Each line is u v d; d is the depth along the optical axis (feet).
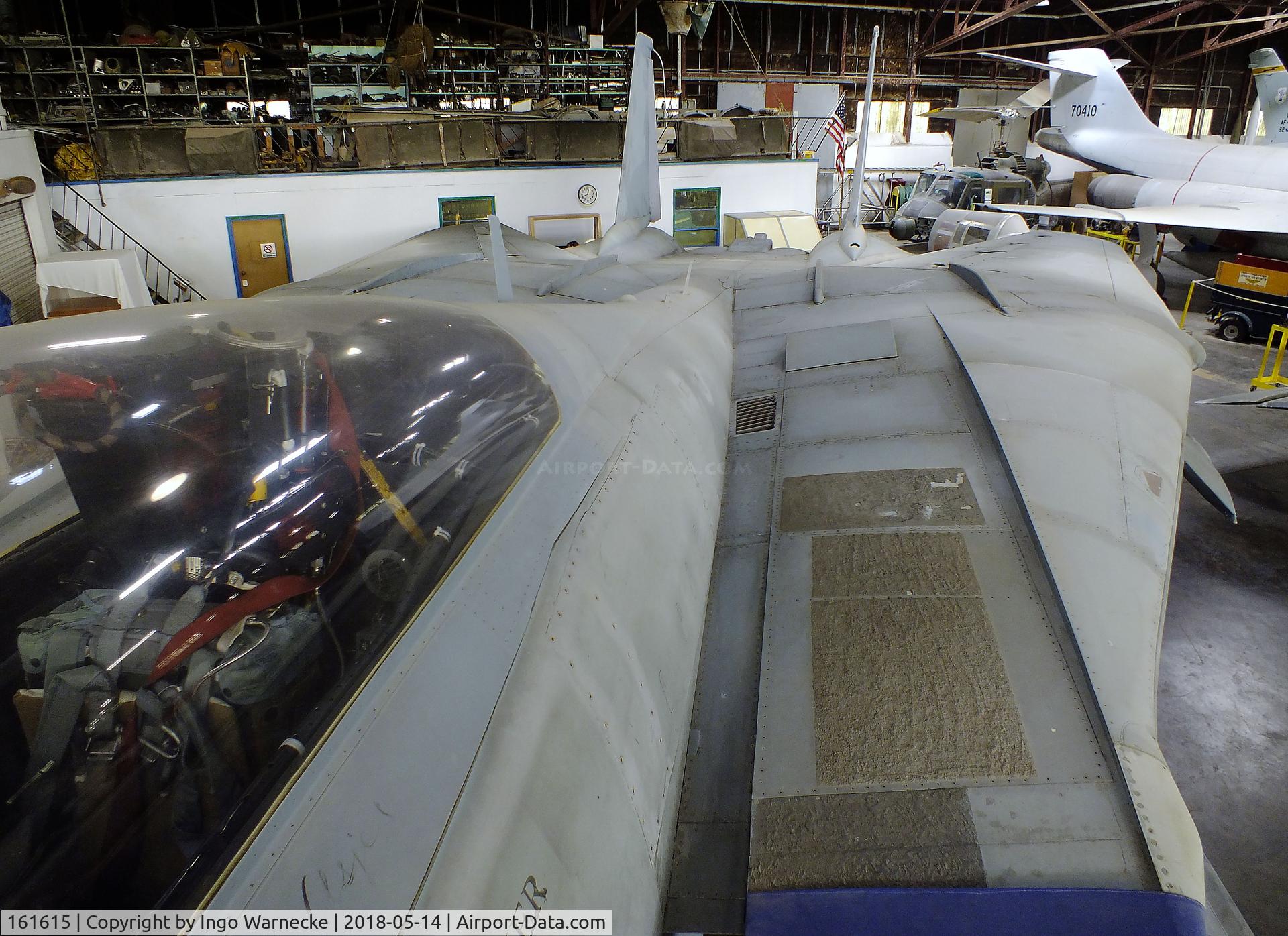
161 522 4.74
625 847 5.46
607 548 7.14
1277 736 15.46
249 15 70.03
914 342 14.16
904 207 80.84
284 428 5.66
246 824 3.76
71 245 36.06
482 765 4.64
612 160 46.42
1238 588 20.62
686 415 10.94
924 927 5.70
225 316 6.79
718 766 7.29
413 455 6.20
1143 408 11.78
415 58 47.52
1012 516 9.55
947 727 7.16
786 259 23.86
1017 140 99.35
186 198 39.11
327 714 4.36
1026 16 100.48
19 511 4.47
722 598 9.16
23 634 4.01
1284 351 41.73
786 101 82.74
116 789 3.69
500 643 5.45
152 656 4.09
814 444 11.56
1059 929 5.59
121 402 5.33
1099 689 7.29
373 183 41.88
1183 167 62.69
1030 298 16.02
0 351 5.41
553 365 8.88
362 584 5.08
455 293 16.48
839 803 6.61
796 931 5.78
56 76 44.98
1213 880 7.57
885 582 8.80
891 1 98.27
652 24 88.99
